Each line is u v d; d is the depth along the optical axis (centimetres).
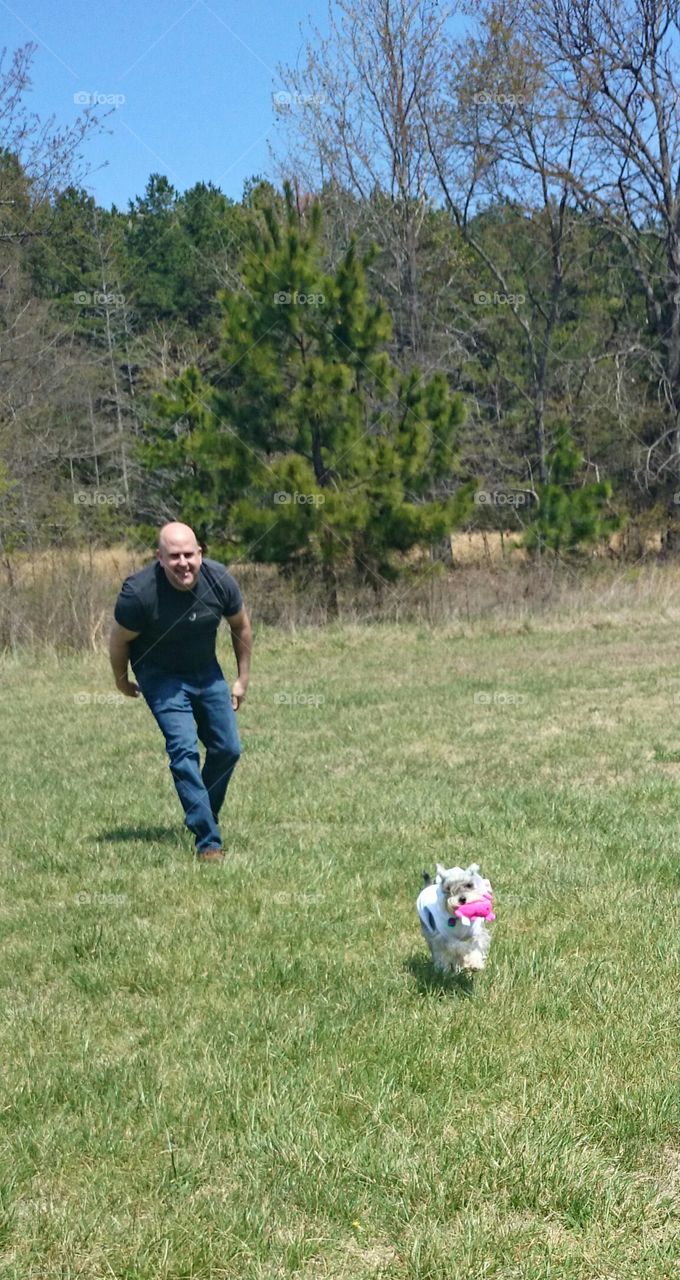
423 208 3434
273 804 988
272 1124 445
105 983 600
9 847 888
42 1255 376
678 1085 465
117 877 784
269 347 2327
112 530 3247
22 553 2423
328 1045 513
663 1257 364
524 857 796
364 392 2478
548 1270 358
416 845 843
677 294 3491
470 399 3550
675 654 1880
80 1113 463
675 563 3162
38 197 2428
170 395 3108
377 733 1333
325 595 2420
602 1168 411
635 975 583
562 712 1421
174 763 813
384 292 3684
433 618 2350
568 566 2717
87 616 2148
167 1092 475
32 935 679
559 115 3259
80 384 3556
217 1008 562
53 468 3197
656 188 3438
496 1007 548
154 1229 384
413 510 2291
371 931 664
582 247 3725
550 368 3903
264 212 2422
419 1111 454
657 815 923
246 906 718
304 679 1784
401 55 3244
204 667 834
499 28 3194
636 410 3544
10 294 2922
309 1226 387
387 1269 364
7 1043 532
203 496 2502
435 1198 396
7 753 1302
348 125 3359
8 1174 418
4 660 2044
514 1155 416
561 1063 490
